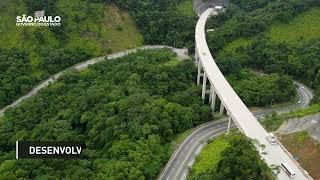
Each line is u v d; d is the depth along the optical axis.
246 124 143.50
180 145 151.38
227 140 142.75
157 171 134.00
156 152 140.62
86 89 195.75
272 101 188.75
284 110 185.12
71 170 136.00
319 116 141.25
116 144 144.00
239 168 111.38
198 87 194.62
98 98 179.50
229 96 165.12
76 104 178.12
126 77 199.75
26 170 138.00
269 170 110.88
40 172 137.62
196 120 166.00
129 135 149.62
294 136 133.62
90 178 129.25
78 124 169.75
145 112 157.75
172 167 138.88
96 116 164.88
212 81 176.88
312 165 120.44
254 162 111.62
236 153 117.31
